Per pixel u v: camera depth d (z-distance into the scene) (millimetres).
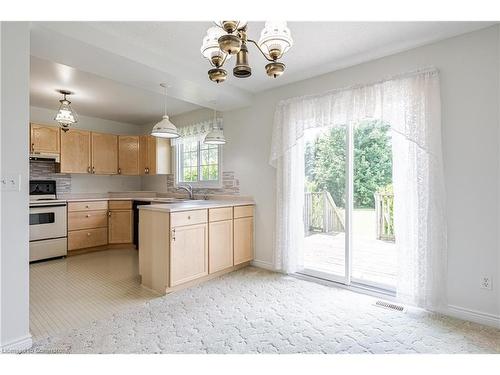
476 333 2109
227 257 3469
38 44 2176
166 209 2838
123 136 5277
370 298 2783
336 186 3279
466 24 2189
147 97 4094
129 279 3352
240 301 2709
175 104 4430
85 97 4090
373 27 2236
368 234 4180
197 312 2471
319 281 3242
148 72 2736
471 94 2279
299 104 3281
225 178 4242
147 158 5309
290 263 3344
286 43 1410
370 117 2746
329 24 2189
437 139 2377
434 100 2395
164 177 5465
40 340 2002
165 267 2859
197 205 3188
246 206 3756
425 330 2164
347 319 2350
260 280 3307
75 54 2346
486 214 2223
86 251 4648
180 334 2104
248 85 3518
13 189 1837
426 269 2416
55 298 2771
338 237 3311
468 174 2295
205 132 4531
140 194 5625
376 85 2719
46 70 3131
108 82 3500
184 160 5113
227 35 1259
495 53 2184
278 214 3471
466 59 2303
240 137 4023
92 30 2188
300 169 3332
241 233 3678
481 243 2244
